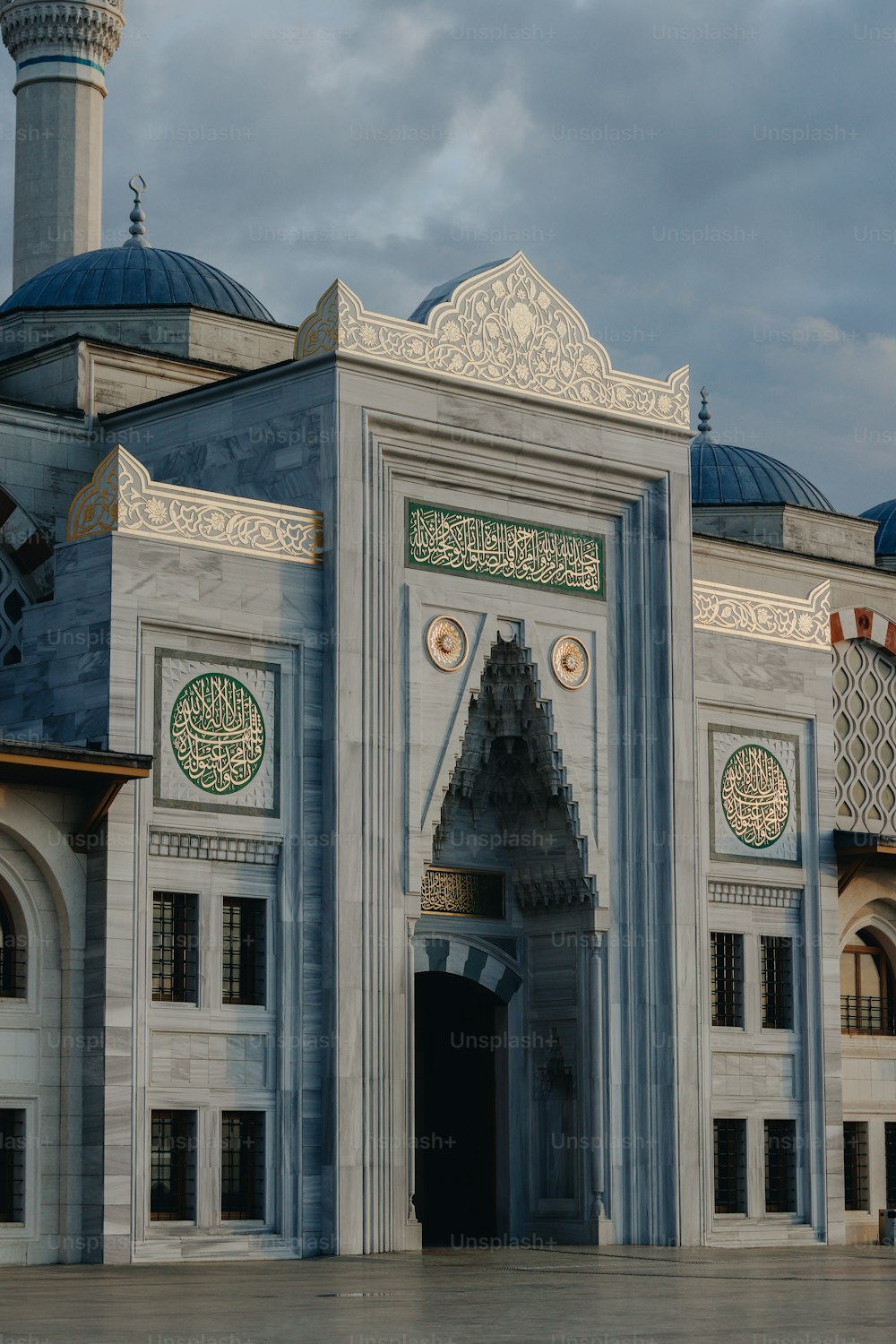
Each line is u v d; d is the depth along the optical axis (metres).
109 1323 14.34
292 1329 14.04
